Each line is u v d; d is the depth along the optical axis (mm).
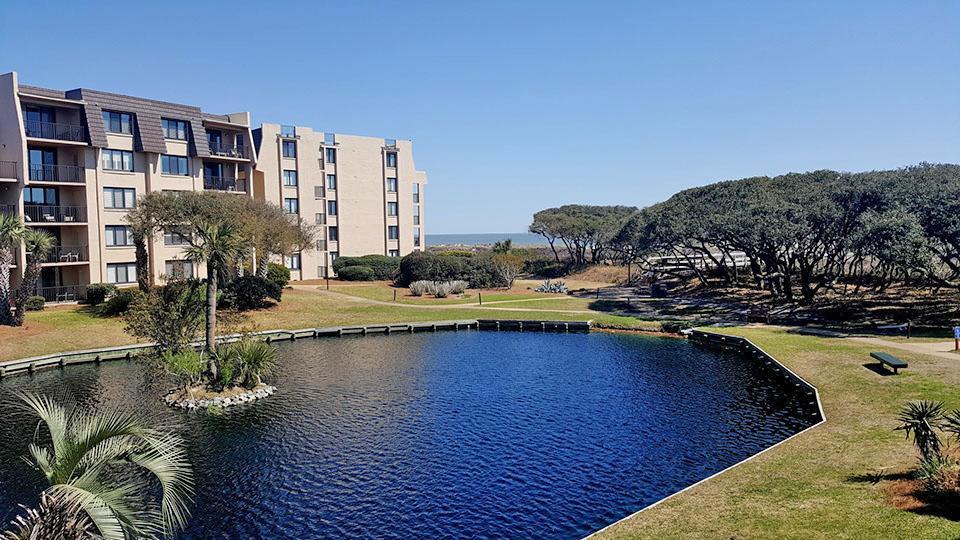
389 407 26859
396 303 56875
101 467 10305
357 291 63094
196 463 20750
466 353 38844
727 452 21297
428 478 19469
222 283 47375
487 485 18938
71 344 37656
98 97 50562
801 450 18531
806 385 27672
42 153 48875
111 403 27625
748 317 46656
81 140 49625
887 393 24266
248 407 26938
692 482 18953
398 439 22906
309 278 72438
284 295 56500
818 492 14883
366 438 23047
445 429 23969
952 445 16766
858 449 18016
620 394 28734
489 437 23078
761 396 28062
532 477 19484
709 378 31609
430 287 62344
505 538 15867
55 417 10500
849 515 13273
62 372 33656
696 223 51500
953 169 42938
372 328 46625
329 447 22156
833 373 28500
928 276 40219
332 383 31078
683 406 26703
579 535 15961
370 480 19359
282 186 69500
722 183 62062
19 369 33500
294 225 57656
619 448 21812
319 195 73375
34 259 39938
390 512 17281
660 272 71125
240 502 17906
